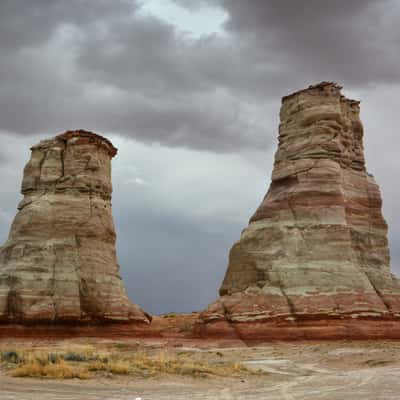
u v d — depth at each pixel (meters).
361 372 30.80
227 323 53.56
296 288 52.59
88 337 56.66
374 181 60.38
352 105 62.75
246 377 27.70
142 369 27.44
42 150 64.25
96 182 63.66
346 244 53.94
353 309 50.34
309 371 32.88
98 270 60.69
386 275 55.72
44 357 28.58
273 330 50.69
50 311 56.03
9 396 18.70
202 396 20.16
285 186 59.25
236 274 57.75
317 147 58.06
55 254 58.94
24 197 62.94
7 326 55.06
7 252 59.62
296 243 54.69
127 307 61.25
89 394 19.95
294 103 61.34
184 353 44.84
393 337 49.50
